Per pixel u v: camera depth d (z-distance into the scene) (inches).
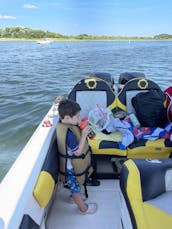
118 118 77.0
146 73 387.5
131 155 69.6
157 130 72.1
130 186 45.8
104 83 84.4
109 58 647.1
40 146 57.9
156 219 42.4
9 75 387.5
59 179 62.2
